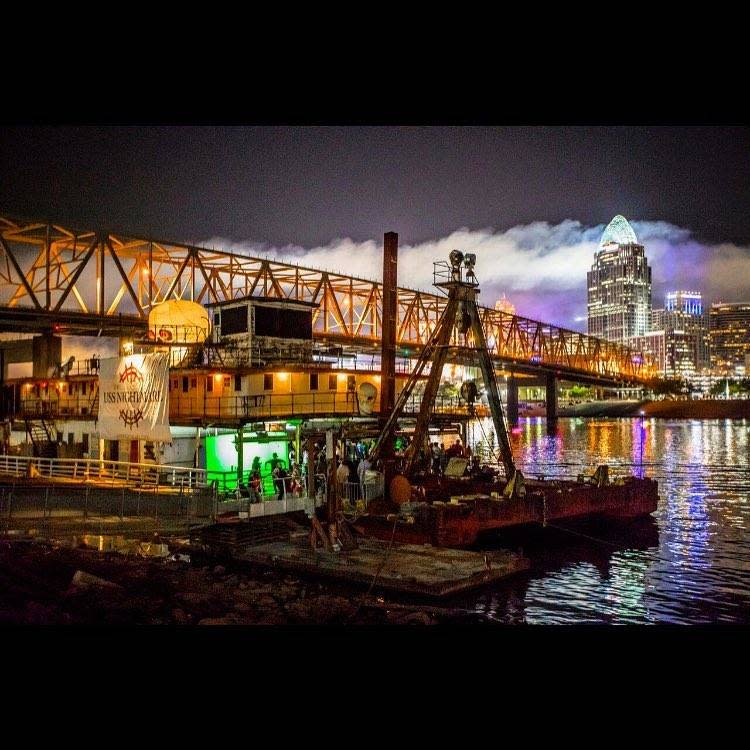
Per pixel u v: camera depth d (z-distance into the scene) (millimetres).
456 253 34875
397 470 34000
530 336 180125
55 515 29109
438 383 34656
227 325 45469
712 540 33719
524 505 30859
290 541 26734
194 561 25500
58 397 49344
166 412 34188
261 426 36750
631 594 24453
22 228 89250
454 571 23062
